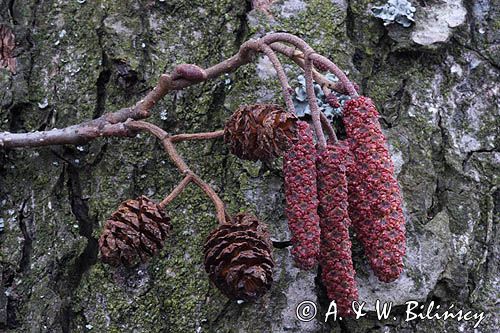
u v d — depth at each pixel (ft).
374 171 0.75
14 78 0.86
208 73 0.79
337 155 0.75
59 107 0.86
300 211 0.74
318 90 0.85
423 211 0.84
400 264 0.75
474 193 0.86
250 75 0.86
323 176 0.75
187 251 0.82
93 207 0.83
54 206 0.83
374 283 0.82
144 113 0.80
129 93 0.86
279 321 0.81
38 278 0.81
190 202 0.83
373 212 0.75
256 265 0.73
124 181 0.84
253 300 0.74
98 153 0.84
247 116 0.74
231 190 0.84
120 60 0.86
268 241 0.75
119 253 0.75
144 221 0.75
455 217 0.85
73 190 0.84
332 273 0.75
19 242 0.82
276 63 0.76
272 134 0.73
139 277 0.81
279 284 0.82
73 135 0.81
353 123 0.76
